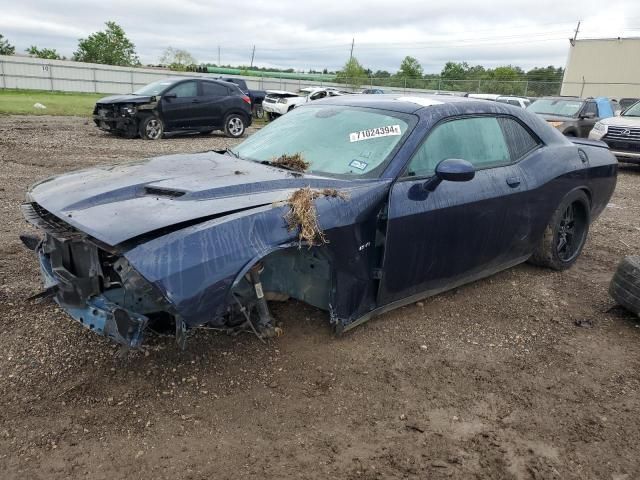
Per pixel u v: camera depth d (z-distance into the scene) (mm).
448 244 3740
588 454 2668
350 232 3141
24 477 2326
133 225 2600
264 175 3375
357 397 3016
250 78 45594
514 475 2506
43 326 3510
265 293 3416
